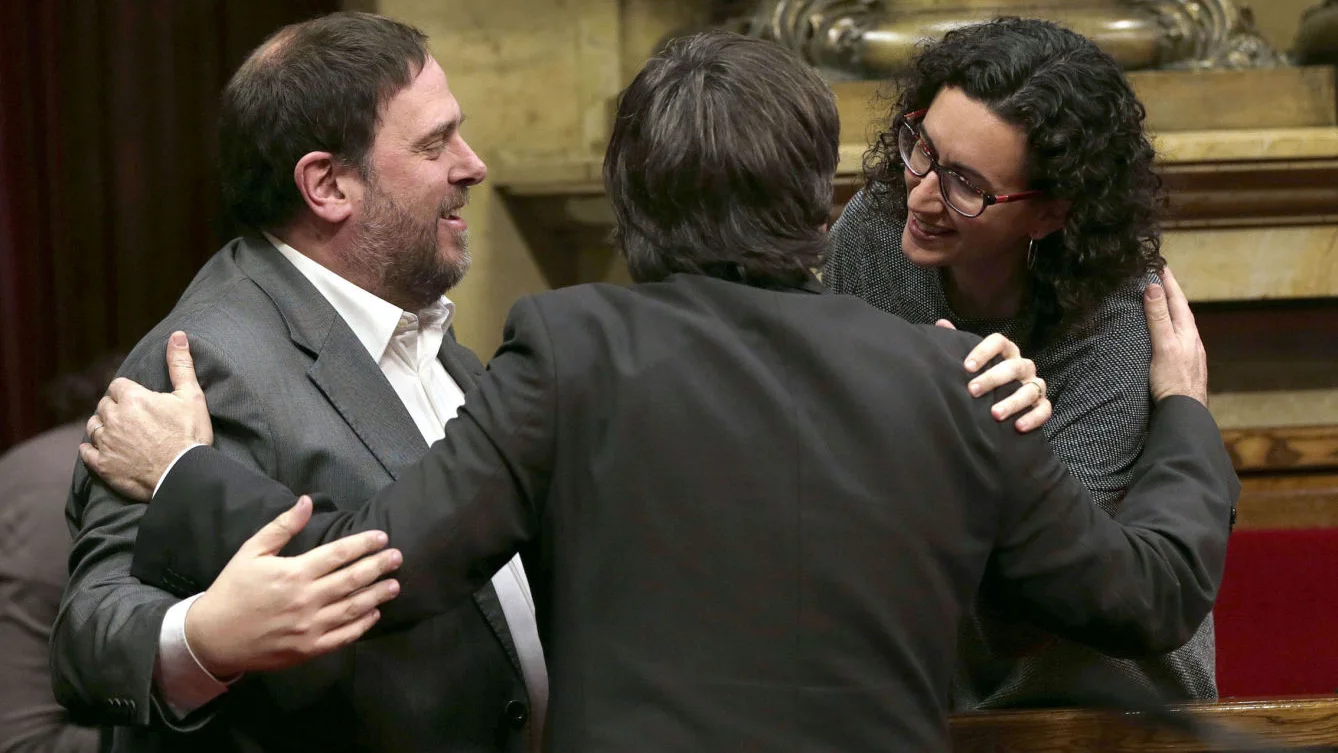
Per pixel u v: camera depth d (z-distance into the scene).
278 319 4.72
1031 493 3.69
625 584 3.54
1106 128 4.48
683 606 3.51
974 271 4.89
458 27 11.48
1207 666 5.20
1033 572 3.69
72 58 10.73
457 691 4.62
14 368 10.46
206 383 4.45
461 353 5.62
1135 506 4.16
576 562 3.59
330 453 4.53
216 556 3.91
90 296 10.87
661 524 3.54
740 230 3.81
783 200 3.83
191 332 4.54
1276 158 9.26
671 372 3.61
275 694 4.40
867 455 3.58
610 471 3.56
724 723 3.44
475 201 11.30
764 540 3.52
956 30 4.78
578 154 11.62
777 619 3.50
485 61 11.52
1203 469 4.27
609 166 4.03
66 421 6.23
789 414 3.58
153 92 10.96
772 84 3.86
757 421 3.58
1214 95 10.32
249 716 4.44
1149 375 4.75
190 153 11.06
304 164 4.77
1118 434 4.70
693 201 3.82
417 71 4.88
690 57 3.93
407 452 4.70
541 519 3.69
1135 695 5.00
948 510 3.61
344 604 3.58
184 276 11.12
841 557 3.52
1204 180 9.45
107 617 3.94
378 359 4.98
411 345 5.19
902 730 3.50
